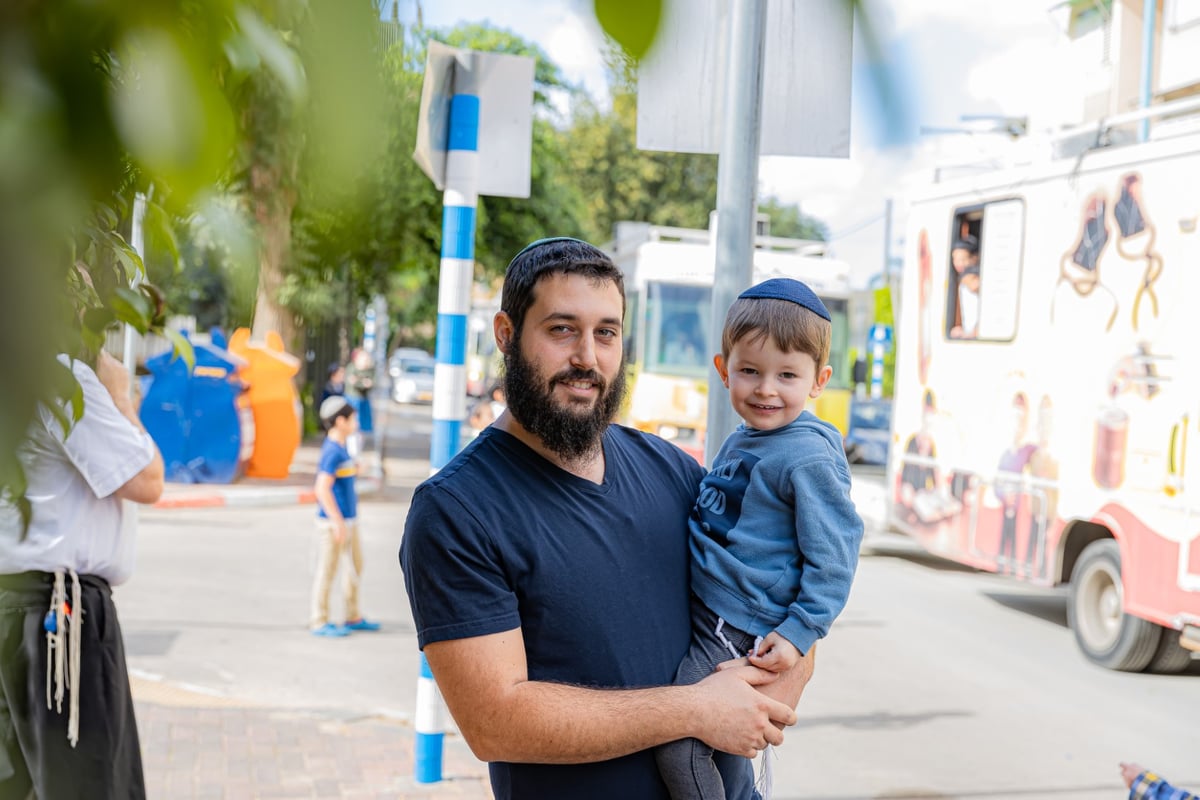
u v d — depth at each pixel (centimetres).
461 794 538
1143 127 903
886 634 941
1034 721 710
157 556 1169
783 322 255
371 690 724
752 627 242
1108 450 845
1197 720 720
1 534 316
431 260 1590
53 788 329
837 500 245
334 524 863
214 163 51
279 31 59
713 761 233
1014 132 966
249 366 1825
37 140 45
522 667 221
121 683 345
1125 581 818
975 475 1002
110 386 355
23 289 44
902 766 620
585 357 228
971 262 1017
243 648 816
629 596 234
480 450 236
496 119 532
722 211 314
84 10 47
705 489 258
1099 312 862
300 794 531
